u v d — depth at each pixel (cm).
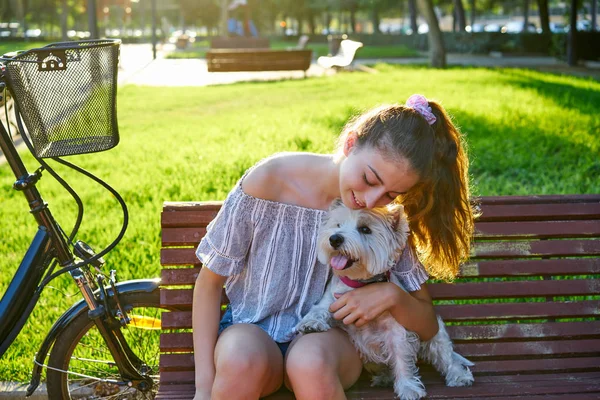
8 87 258
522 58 3256
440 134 267
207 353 272
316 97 1448
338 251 267
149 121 1156
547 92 1448
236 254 277
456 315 315
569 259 321
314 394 246
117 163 813
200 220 307
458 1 4200
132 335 383
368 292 274
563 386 289
